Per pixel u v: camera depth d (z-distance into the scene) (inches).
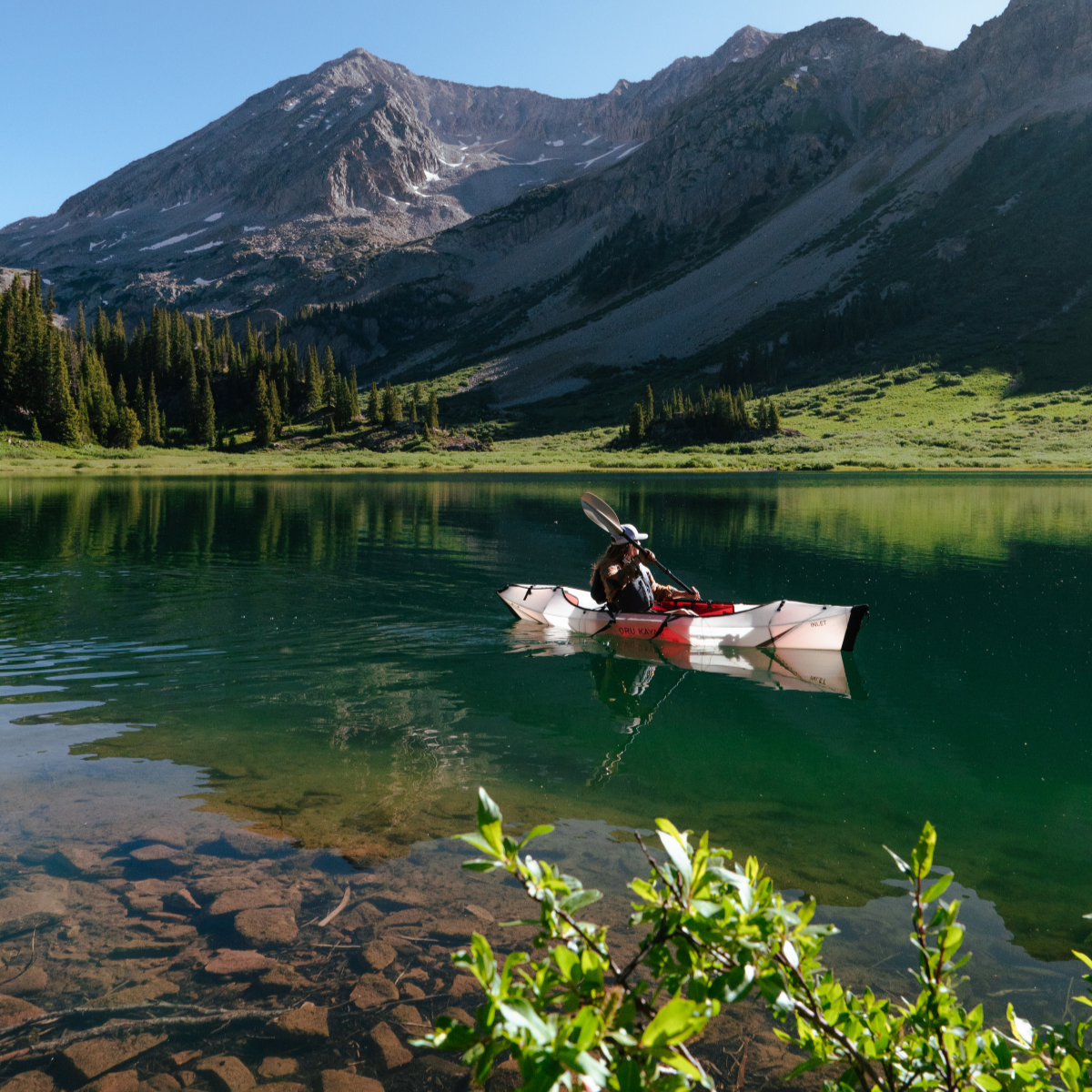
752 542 749.3
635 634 374.0
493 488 1926.7
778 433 4638.3
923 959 55.7
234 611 418.3
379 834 169.5
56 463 3511.3
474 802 187.6
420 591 481.4
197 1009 113.4
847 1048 53.3
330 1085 99.0
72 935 130.9
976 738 239.6
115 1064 102.3
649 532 839.1
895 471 3061.0
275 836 168.1
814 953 54.4
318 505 1272.1
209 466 3757.4
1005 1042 57.3
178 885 147.5
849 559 637.9
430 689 288.7
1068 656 343.0
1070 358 5093.5
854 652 353.4
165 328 5885.8
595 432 5570.9
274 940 130.0
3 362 3833.7
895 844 167.8
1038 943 130.3
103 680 292.0
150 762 211.8
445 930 133.7
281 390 5738.2
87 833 168.9
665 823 49.0
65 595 457.1
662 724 251.4
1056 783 203.3
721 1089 96.8
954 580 538.3
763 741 236.4
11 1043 106.1
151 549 677.3
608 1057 39.9
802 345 6569.9
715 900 47.6
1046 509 1182.3
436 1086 99.7
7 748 221.0
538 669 319.0
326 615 408.2
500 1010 37.7
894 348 6131.9
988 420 4411.9
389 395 5319.9
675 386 6683.1
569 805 186.2
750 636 362.6
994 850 165.3
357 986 118.9
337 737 233.1
